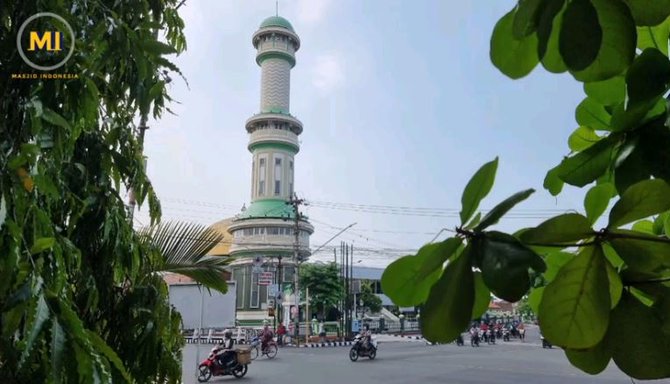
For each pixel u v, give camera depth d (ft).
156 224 8.66
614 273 1.86
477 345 78.02
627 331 1.91
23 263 3.87
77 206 6.53
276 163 100.99
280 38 106.32
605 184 2.26
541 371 44.01
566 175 2.51
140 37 5.56
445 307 1.71
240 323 93.09
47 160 5.14
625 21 1.72
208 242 10.52
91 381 3.51
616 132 2.30
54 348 3.46
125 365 7.27
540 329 1.84
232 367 39.24
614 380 38.19
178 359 8.63
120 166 7.44
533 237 1.70
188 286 24.75
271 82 104.99
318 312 95.71
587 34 1.67
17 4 4.74
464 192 1.70
